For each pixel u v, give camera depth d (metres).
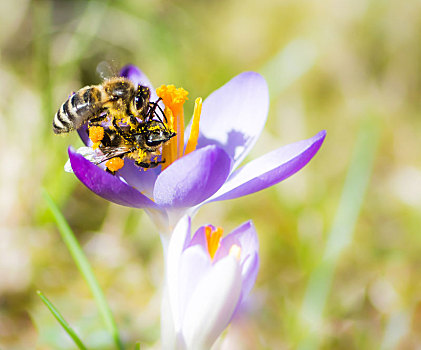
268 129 0.31
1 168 0.26
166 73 0.32
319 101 0.34
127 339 0.22
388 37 0.36
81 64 0.31
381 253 0.26
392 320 0.23
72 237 0.19
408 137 0.32
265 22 0.38
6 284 0.24
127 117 0.18
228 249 0.17
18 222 0.25
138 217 0.26
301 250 0.25
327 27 0.37
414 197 0.28
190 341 0.17
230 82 0.19
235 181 0.18
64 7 0.33
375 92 0.35
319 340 0.23
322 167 0.30
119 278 0.24
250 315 0.23
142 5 0.34
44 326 0.22
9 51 0.30
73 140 0.25
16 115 0.27
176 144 0.18
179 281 0.17
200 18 0.39
